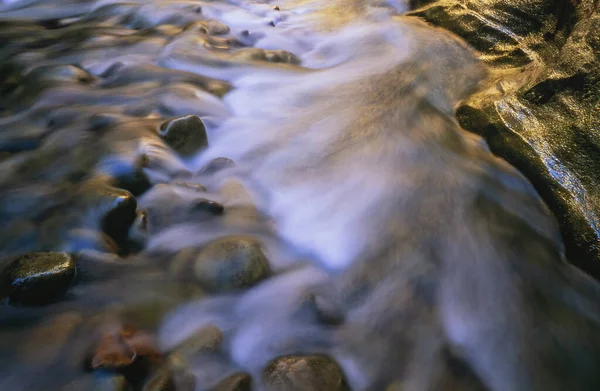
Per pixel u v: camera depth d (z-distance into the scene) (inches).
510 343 54.4
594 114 72.4
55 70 97.6
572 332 55.7
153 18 137.9
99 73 102.8
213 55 111.8
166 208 65.6
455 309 57.4
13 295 50.1
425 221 67.5
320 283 59.9
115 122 81.4
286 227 68.4
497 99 84.7
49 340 48.0
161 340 50.4
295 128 88.5
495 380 51.2
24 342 47.8
